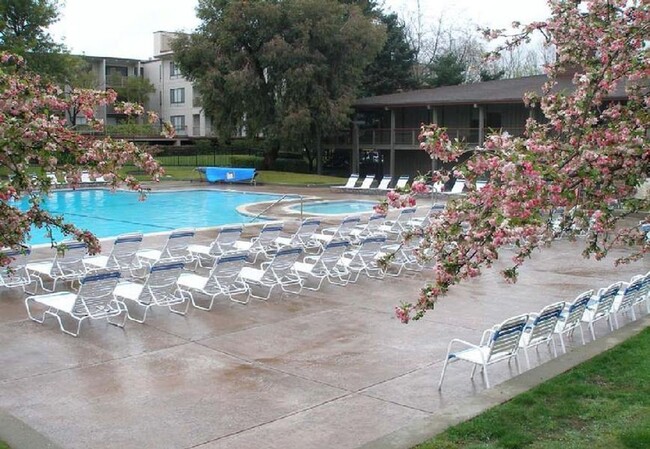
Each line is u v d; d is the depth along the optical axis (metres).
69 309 8.84
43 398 6.62
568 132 5.36
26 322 9.31
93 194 31.23
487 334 8.86
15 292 11.09
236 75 36.56
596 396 6.20
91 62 57.22
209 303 10.52
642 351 7.52
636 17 5.37
